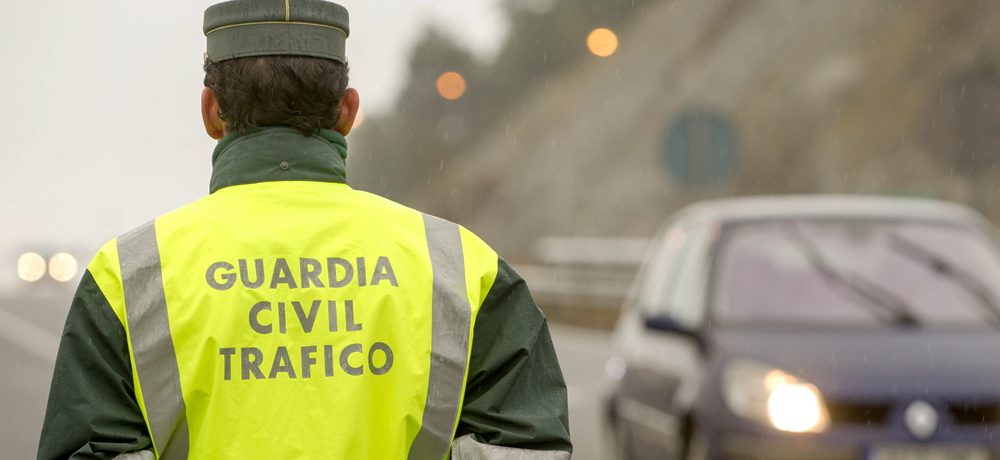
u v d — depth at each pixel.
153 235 4.01
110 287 3.92
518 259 62.41
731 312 11.41
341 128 4.38
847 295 11.49
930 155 51.25
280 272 3.98
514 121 99.56
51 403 3.89
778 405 10.17
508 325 4.18
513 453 4.07
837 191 54.72
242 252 4.00
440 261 4.15
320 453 3.86
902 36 55.84
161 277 3.94
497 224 90.88
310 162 4.16
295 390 3.89
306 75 4.16
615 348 13.70
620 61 85.50
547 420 4.11
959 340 10.76
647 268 13.92
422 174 116.81
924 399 10.05
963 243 12.03
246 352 3.89
